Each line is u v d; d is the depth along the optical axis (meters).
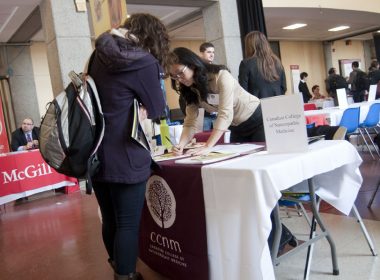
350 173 1.95
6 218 4.08
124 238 1.69
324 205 3.09
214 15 6.90
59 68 5.39
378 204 3.07
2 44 8.55
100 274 2.34
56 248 2.92
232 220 1.56
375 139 3.11
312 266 2.08
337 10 9.06
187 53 1.94
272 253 1.67
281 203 2.12
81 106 1.57
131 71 1.55
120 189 1.66
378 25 12.60
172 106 10.76
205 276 1.74
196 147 2.19
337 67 15.08
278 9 8.33
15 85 8.79
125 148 1.61
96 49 1.56
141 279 1.80
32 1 5.81
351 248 2.25
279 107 1.71
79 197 4.76
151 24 1.65
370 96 6.36
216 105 2.12
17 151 5.04
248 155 1.77
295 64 13.95
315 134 2.18
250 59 2.99
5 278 2.47
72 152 1.56
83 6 5.45
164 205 1.89
